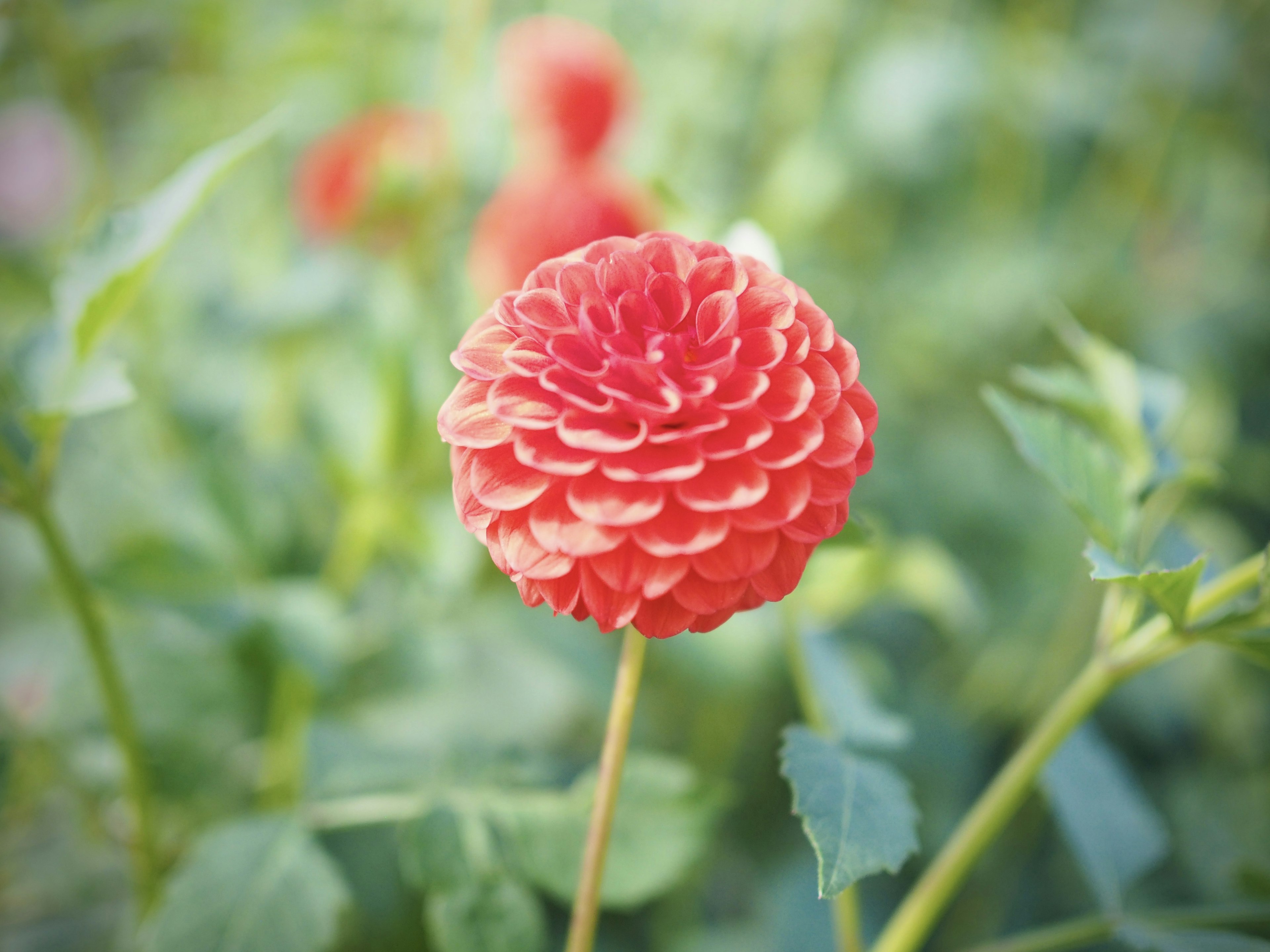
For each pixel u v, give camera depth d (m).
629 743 0.52
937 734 0.59
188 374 0.56
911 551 0.49
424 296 0.50
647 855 0.39
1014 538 0.67
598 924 0.51
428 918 0.45
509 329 0.33
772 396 0.32
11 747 0.43
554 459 0.32
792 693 0.59
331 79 0.68
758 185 0.69
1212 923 0.38
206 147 0.67
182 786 0.45
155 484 0.53
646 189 0.49
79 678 0.45
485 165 0.62
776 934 0.51
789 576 0.32
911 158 0.73
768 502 0.32
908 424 0.68
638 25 0.73
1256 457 0.71
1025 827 0.60
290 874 0.38
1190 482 0.39
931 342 0.70
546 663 0.51
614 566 0.31
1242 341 0.76
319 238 0.56
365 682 0.46
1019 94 0.74
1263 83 0.84
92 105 0.60
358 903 0.44
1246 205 0.81
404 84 0.67
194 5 0.64
